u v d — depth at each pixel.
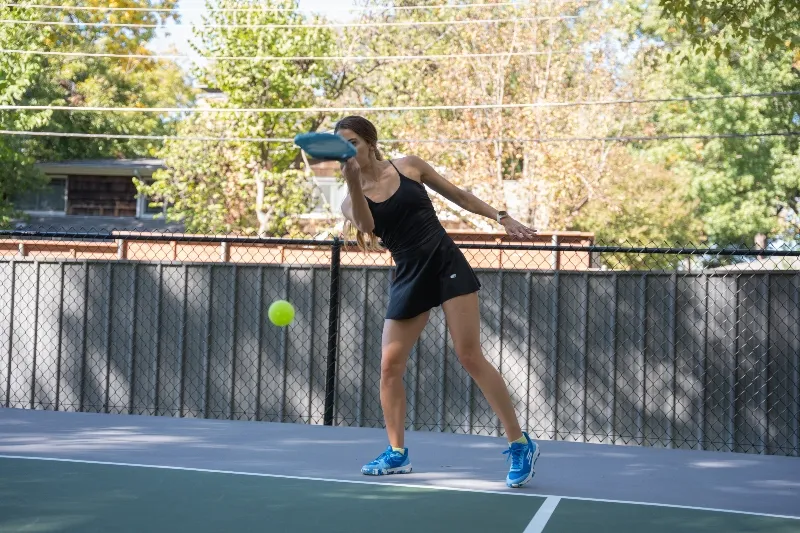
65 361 9.42
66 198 34.56
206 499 4.46
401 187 4.81
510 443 4.98
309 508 4.31
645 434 8.34
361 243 5.13
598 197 25.53
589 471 5.65
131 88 38.41
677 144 28.62
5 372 9.51
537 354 8.63
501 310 8.71
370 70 27.50
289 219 25.23
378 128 26.75
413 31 27.53
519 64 25.77
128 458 5.58
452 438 6.88
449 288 4.87
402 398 5.26
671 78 27.67
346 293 8.99
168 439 6.44
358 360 8.96
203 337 9.23
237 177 25.67
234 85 25.28
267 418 9.16
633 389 8.37
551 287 8.60
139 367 9.35
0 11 25.95
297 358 9.12
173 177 27.03
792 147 27.52
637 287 8.35
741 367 8.07
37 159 35.25
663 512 4.45
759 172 27.44
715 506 4.65
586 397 8.50
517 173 26.91
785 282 7.98
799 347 7.93
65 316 9.43
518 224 4.98
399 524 4.04
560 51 24.61
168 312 9.30
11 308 9.48
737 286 8.09
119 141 37.31
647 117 27.50
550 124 24.89
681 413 8.23
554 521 4.19
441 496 4.65
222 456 5.76
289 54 25.11
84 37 34.59
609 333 8.44
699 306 8.19
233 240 8.38
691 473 5.68
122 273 9.37
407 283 4.96
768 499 4.88
